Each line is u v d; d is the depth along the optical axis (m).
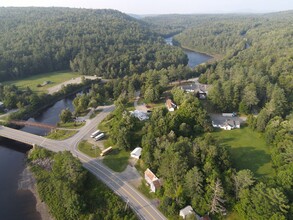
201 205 74.25
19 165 109.81
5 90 173.00
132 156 103.38
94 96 162.00
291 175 75.62
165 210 76.88
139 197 83.81
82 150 110.19
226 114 133.62
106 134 122.38
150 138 100.94
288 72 163.25
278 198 66.62
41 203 88.06
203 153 88.00
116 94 169.88
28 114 158.00
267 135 104.44
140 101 159.75
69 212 80.25
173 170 81.44
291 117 113.38
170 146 90.06
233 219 72.00
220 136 114.00
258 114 125.12
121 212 78.56
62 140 119.00
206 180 77.12
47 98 176.25
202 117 117.56
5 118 146.75
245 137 112.62
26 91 179.25
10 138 123.25
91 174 94.62
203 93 151.62
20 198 91.31
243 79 148.25
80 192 86.69
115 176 93.56
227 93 135.50
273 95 130.38
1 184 98.75
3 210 86.81
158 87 155.25
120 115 128.50
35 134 134.62
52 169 97.31
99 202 83.19
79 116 145.38
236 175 78.00
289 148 88.62
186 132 110.88
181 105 127.25
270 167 92.06
